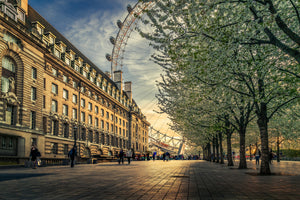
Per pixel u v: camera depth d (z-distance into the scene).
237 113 22.20
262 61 11.05
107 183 10.70
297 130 29.45
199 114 21.92
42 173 17.23
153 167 25.80
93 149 58.06
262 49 11.55
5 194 7.75
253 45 10.95
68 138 47.06
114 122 73.44
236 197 7.16
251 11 9.52
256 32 10.59
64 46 49.59
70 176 14.41
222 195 7.52
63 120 45.81
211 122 24.73
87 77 59.03
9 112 32.88
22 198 7.03
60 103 45.31
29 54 36.25
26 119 34.91
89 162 40.62
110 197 7.17
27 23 40.47
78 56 56.47
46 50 40.22
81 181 11.54
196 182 11.14
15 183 10.78
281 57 11.09
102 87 67.06
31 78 36.78
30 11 46.03
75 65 53.00
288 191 8.28
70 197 7.17
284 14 10.62
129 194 7.72
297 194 7.65
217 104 18.41
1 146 30.97
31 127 36.84
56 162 42.06
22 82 34.66
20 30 33.97
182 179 12.53
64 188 9.10
